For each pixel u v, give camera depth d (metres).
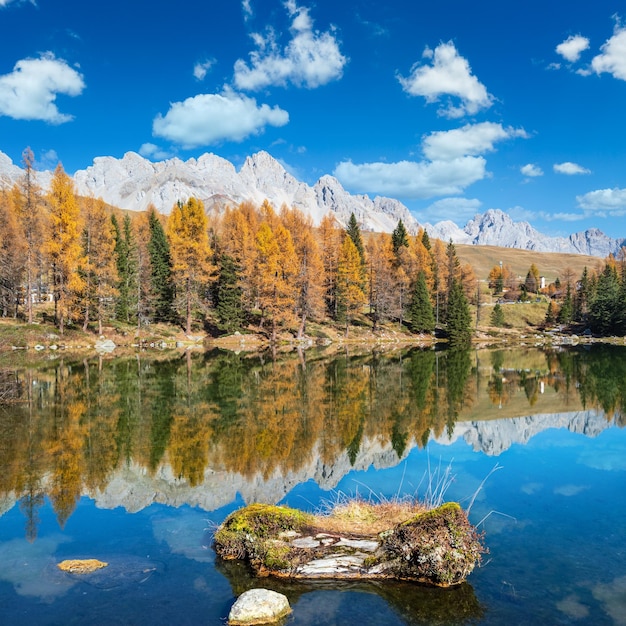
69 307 49.62
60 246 46.22
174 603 7.02
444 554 7.60
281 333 65.00
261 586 7.58
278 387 29.22
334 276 75.31
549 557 8.41
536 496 11.60
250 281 63.00
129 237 72.19
